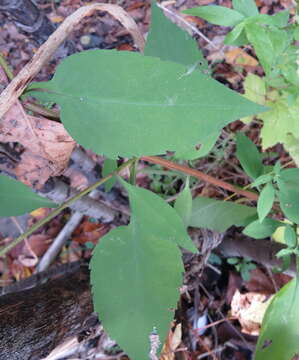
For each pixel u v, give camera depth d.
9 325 0.23
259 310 0.45
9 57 0.53
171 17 0.61
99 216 0.42
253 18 0.22
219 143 0.48
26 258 0.55
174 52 0.21
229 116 0.14
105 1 0.65
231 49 0.57
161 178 0.50
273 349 0.25
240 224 0.29
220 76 0.56
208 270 0.50
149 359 0.18
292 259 0.32
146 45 0.21
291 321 0.24
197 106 0.15
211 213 0.29
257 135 0.51
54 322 0.24
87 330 0.29
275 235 0.38
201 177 0.23
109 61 0.15
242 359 0.46
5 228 0.54
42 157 0.20
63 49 0.41
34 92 0.16
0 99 0.15
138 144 0.15
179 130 0.15
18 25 0.34
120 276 0.19
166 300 0.19
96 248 0.19
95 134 0.15
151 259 0.19
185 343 0.44
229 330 0.47
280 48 0.23
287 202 0.22
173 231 0.19
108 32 0.62
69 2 0.65
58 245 0.54
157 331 0.19
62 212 0.56
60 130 0.18
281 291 0.25
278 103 0.37
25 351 0.23
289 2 0.58
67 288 0.26
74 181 0.40
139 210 0.19
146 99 0.15
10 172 0.22
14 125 0.17
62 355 0.37
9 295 0.25
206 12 0.23
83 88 0.15
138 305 0.19
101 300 0.19
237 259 0.49
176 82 0.15
